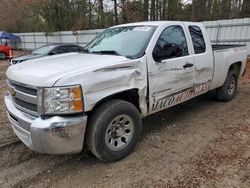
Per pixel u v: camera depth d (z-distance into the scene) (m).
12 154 3.99
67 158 3.85
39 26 29.31
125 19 22.42
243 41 13.77
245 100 6.60
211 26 14.84
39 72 3.29
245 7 15.77
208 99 6.66
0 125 5.12
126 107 3.63
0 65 17.97
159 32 4.23
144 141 4.32
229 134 4.53
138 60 3.77
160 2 22.17
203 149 4.01
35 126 3.06
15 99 3.59
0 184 3.28
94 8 25.14
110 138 3.59
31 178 3.39
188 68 4.60
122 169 3.52
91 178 3.35
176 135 4.54
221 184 3.15
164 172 3.43
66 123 3.07
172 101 4.45
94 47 4.71
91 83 3.23
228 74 6.23
